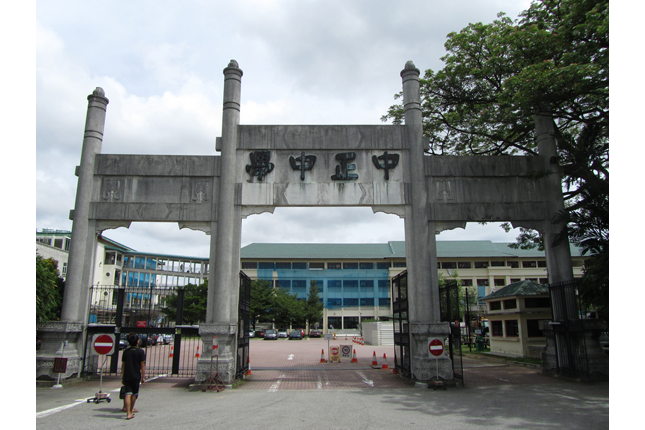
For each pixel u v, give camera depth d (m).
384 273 66.75
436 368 12.87
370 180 14.79
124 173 14.77
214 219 14.39
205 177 14.82
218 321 13.34
